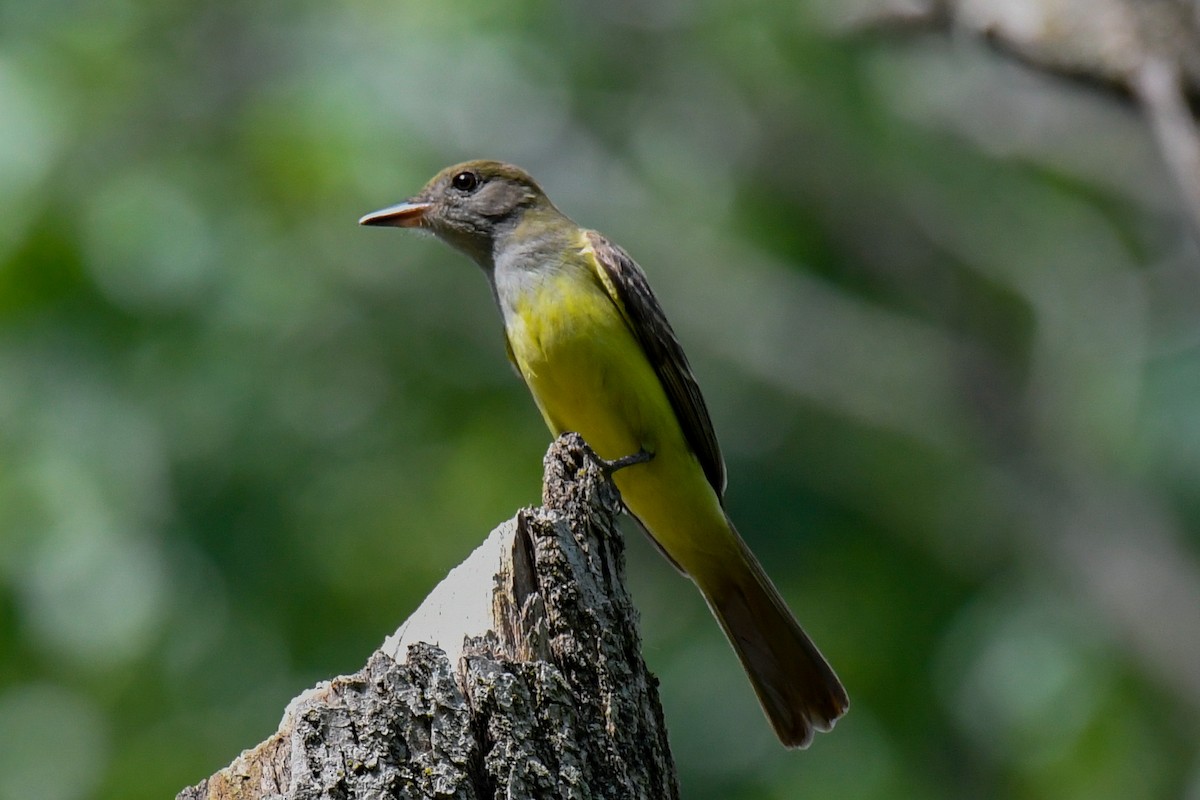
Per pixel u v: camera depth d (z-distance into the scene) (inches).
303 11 593.3
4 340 498.9
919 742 555.2
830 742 548.4
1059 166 613.9
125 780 474.3
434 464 591.8
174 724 486.6
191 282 522.9
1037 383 669.9
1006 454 665.6
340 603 525.3
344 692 200.4
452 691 199.8
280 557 507.8
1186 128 257.6
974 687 552.4
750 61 636.1
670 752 217.2
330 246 581.9
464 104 628.4
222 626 495.2
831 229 698.8
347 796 193.6
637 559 611.8
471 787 195.3
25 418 487.5
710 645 566.9
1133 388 586.9
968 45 307.1
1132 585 619.8
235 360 522.9
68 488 477.7
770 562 616.7
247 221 550.3
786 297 684.1
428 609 214.5
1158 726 564.1
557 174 673.6
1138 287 634.8
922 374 682.2
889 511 644.7
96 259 511.5
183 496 498.9
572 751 201.0
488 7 620.4
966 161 687.7
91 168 534.0
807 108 653.3
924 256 705.0
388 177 562.9
